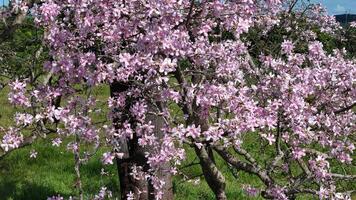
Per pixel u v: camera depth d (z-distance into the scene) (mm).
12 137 3877
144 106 3857
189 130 3652
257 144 5797
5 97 11164
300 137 3986
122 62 3471
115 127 4250
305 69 4090
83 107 3863
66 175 8680
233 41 4562
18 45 5941
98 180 8305
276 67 4160
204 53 3996
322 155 4266
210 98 3736
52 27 3568
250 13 3748
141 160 5215
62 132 4070
